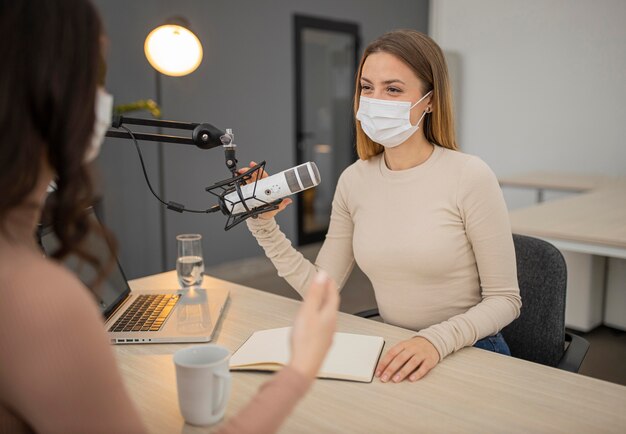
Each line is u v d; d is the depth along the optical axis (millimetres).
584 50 4762
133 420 556
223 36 4461
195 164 4414
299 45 5098
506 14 5141
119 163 3953
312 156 5500
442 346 1155
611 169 4750
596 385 1040
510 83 5199
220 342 1248
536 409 958
